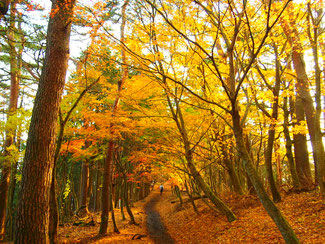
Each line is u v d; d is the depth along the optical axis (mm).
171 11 6926
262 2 5781
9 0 6473
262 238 6855
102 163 18703
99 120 9820
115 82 12438
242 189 13000
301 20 7039
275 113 8500
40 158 5062
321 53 9609
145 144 12375
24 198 4848
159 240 10469
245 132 10805
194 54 8070
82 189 18375
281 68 9555
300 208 8203
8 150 12766
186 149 9336
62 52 5668
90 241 9922
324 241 5434
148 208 25141
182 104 10523
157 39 7312
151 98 10031
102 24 5707
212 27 7754
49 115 5293
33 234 4727
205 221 11562
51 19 5816
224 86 4586
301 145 11062
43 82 5445
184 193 32656
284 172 21297
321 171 7512
